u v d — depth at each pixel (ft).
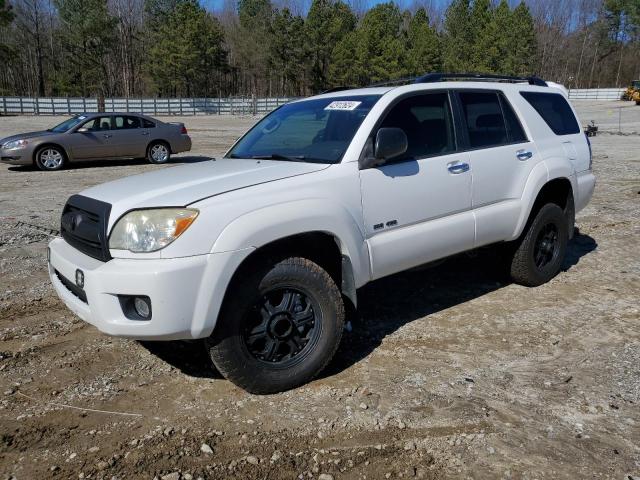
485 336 13.87
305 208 11.07
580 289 17.19
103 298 10.04
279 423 10.23
